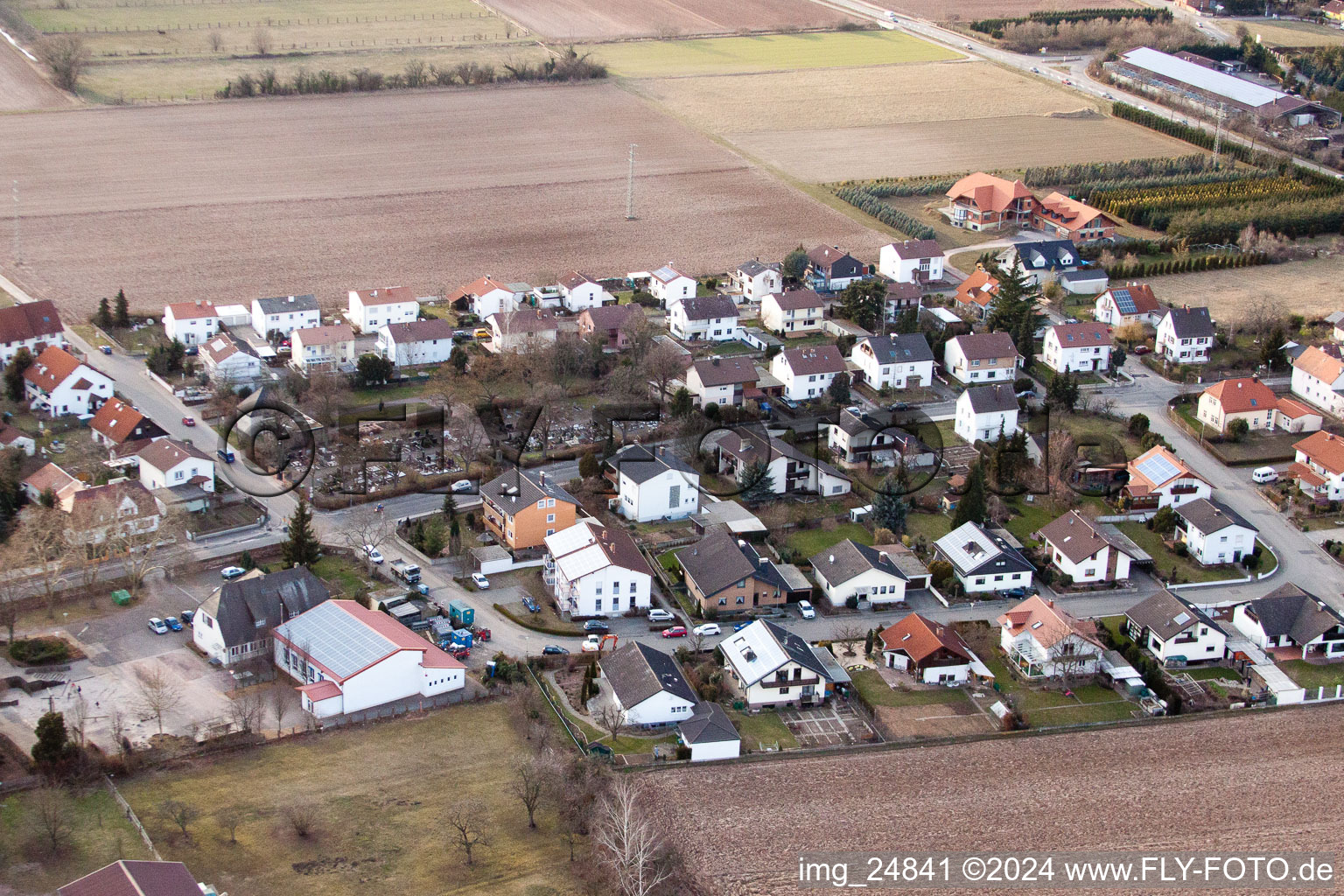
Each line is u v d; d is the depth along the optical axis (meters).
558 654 123.06
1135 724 117.19
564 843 99.31
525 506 141.50
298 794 102.75
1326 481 157.12
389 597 129.00
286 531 143.25
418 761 107.56
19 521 136.88
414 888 93.94
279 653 120.94
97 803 100.19
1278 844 101.50
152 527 138.25
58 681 115.75
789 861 97.81
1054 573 141.38
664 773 107.56
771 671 118.06
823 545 145.88
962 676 123.94
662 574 139.00
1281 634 130.00
